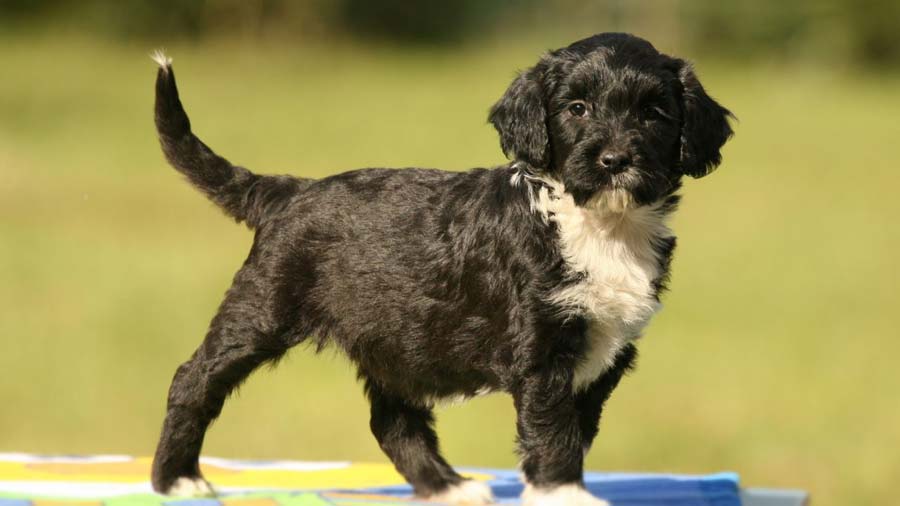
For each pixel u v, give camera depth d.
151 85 45.97
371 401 8.27
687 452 13.34
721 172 33.94
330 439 13.51
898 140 40.31
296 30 59.16
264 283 7.70
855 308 19.78
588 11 64.56
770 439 13.47
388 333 7.52
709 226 26.66
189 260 21.83
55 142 34.28
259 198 8.10
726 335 18.03
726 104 47.47
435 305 7.36
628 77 7.18
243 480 8.70
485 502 8.03
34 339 16.80
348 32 62.81
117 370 15.56
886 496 12.24
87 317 18.00
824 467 13.02
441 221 7.42
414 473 8.15
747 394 15.14
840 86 54.62
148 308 18.58
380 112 42.84
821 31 59.78
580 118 7.21
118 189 28.28
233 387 7.79
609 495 8.01
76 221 24.83
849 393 15.29
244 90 47.19
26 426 13.76
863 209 29.03
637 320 7.20
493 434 14.03
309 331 7.77
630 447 13.19
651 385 15.48
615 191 6.98
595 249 7.08
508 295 7.10
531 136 7.33
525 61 58.94
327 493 7.84
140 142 34.59
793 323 18.70
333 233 7.64
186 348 16.67
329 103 44.78
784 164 35.44
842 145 39.16
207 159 8.22
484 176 7.47
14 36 55.03
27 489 7.87
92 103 41.25
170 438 7.72
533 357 7.04
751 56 60.66
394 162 31.28
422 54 61.12
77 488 7.92
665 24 62.00
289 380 15.88
